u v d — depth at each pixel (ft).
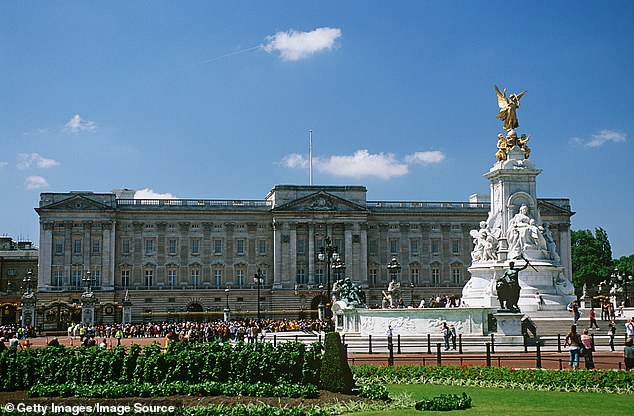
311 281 470.80
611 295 330.95
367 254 483.10
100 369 99.60
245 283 473.67
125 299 415.64
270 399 91.91
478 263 223.30
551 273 213.66
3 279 516.32
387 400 92.17
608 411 83.35
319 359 98.99
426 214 494.59
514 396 96.02
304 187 479.00
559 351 151.53
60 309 403.54
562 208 488.44
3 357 100.32
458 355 147.74
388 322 191.21
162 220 469.16
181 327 330.95
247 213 476.54
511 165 229.04
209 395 94.73
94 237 455.63
